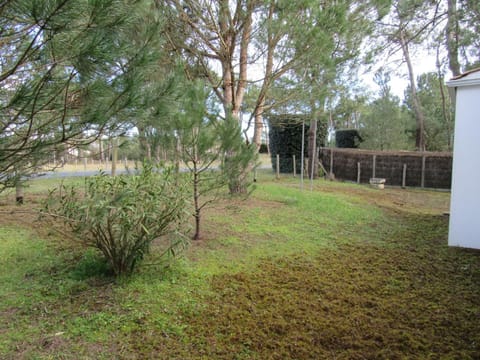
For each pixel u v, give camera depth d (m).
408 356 1.91
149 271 3.02
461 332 2.16
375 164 11.23
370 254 3.78
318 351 1.96
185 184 3.37
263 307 2.48
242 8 4.94
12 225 4.55
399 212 6.44
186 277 2.96
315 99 6.29
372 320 2.31
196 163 3.76
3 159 1.66
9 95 1.67
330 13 4.73
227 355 1.90
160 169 3.14
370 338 2.09
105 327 2.14
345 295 2.70
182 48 5.45
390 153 11.06
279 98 6.38
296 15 4.71
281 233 4.54
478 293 2.75
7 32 1.49
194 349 1.95
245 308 2.46
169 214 2.76
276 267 3.31
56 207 2.83
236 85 6.30
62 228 3.33
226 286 2.83
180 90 2.30
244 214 5.54
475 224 3.97
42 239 3.96
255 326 2.21
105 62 1.55
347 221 5.41
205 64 6.08
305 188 9.08
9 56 1.68
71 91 1.70
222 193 4.18
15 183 1.90
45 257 3.35
